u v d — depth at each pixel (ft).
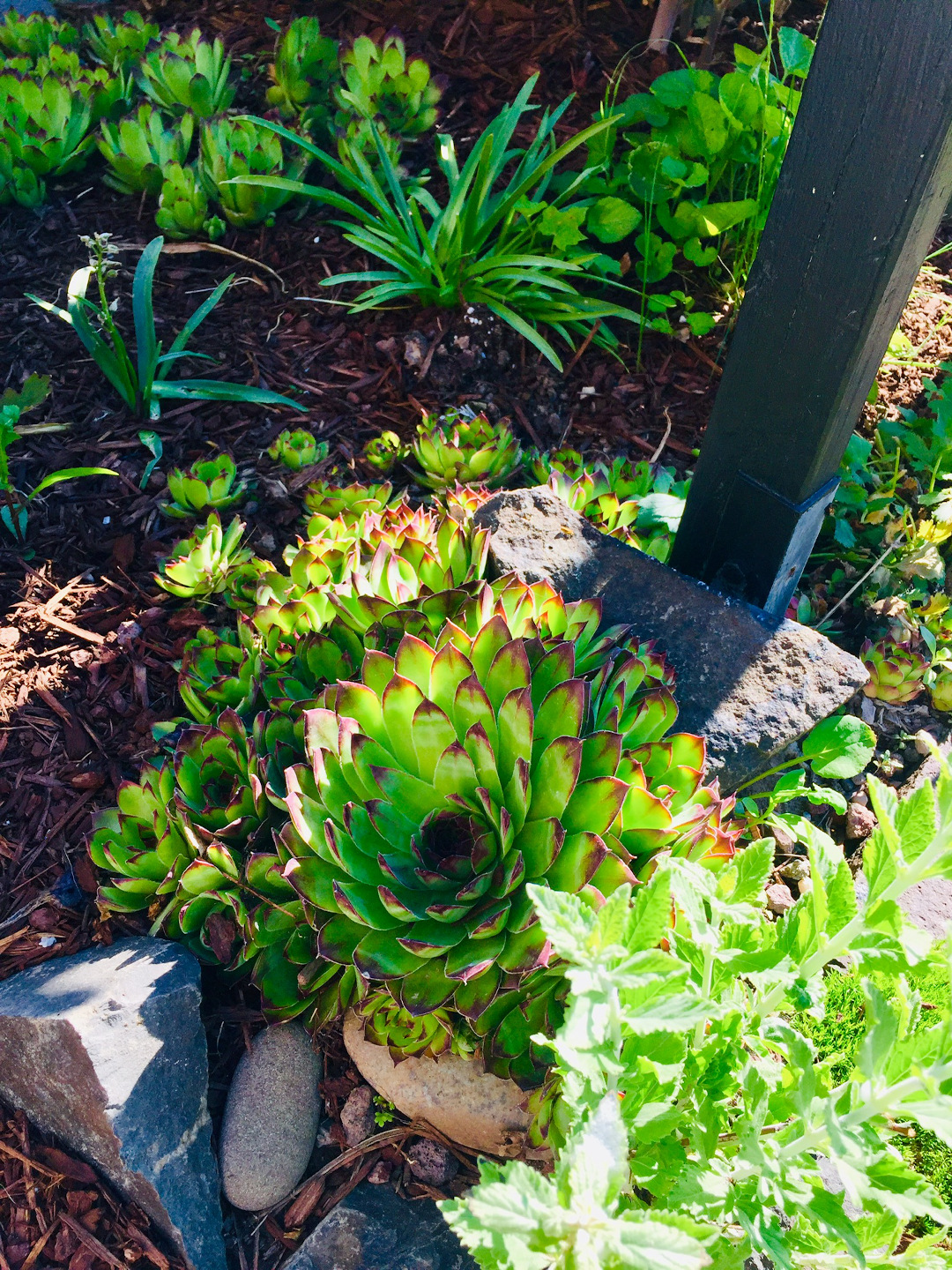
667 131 2.74
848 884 1.13
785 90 2.59
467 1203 0.86
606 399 2.69
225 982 1.73
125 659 2.13
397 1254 1.45
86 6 3.65
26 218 3.01
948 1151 1.48
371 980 1.50
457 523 1.94
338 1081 1.64
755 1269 1.37
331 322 2.79
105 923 1.77
